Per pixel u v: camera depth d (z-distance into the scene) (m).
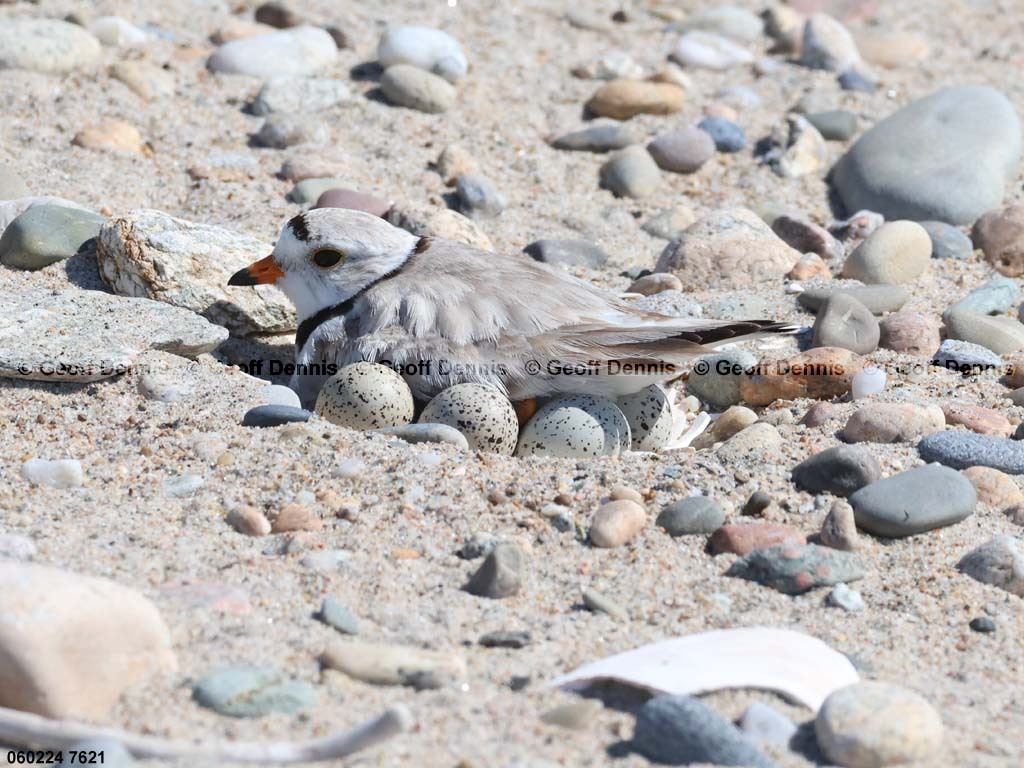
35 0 27.78
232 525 13.81
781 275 21.53
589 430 15.59
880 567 13.66
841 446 14.92
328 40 27.41
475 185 23.23
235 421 15.93
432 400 15.94
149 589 12.22
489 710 10.84
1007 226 22.39
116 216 19.91
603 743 10.54
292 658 11.35
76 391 16.47
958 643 12.57
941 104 25.45
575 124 26.50
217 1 29.59
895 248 21.47
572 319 16.36
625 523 13.86
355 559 13.20
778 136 25.75
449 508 14.19
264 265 17.45
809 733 10.77
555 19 30.97
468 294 16.53
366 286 17.08
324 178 23.25
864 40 30.80
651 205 24.23
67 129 23.62
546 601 12.83
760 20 31.75
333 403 15.81
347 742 9.92
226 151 23.98
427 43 27.02
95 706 10.59
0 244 19.41
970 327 19.42
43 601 10.56
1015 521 14.55
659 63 29.33
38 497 14.03
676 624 12.55
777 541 13.73
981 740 10.88
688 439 17.27
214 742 10.19
